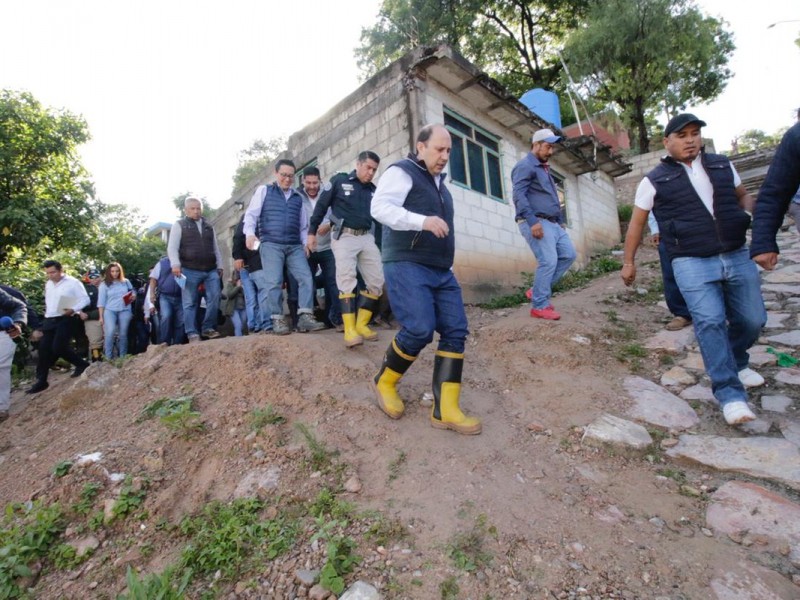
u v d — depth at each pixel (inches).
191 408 131.1
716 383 114.5
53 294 216.8
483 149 326.3
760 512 86.8
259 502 93.4
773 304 196.4
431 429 115.0
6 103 439.2
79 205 470.0
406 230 106.9
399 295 109.6
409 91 274.7
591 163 434.6
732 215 113.6
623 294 240.8
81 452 121.1
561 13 837.8
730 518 86.9
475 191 309.6
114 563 84.7
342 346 162.4
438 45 263.9
